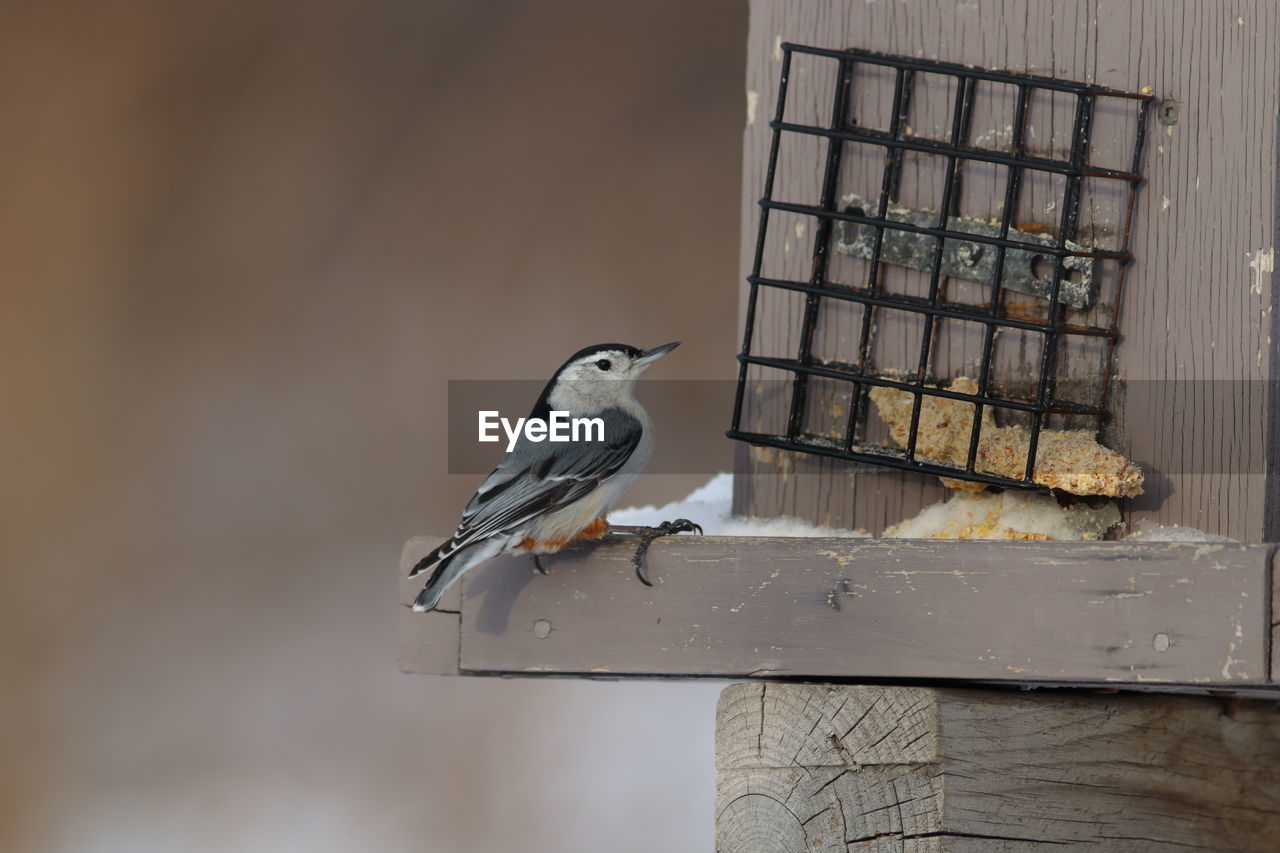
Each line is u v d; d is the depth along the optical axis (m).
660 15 25.05
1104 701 8.55
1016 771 8.15
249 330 23.50
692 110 24.64
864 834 8.06
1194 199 9.23
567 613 8.88
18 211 24.41
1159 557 7.75
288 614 20.81
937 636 8.16
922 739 8.02
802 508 10.27
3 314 23.77
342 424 22.50
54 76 25.23
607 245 23.70
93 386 23.11
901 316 10.08
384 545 21.47
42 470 22.33
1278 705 8.93
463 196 24.20
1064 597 7.92
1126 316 9.41
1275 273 8.98
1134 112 9.42
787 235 10.45
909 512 9.96
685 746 18.33
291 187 24.44
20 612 20.80
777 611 8.49
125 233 24.38
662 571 8.75
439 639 9.07
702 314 23.05
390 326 23.19
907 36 10.11
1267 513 8.94
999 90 9.80
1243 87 9.10
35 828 18.20
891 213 10.09
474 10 25.22
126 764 18.97
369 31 25.39
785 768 8.23
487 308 23.23
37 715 19.55
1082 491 9.10
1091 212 9.52
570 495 8.96
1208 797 8.70
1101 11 9.54
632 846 17.06
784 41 10.52
